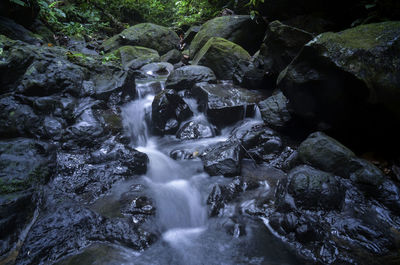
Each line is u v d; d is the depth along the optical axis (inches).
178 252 98.6
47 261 90.1
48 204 114.2
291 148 158.9
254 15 237.6
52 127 145.8
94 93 175.0
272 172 147.4
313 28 199.3
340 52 123.6
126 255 94.9
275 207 118.6
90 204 118.5
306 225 100.5
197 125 189.2
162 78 266.7
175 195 128.8
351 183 121.9
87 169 135.3
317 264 90.5
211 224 114.3
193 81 218.1
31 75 154.6
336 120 139.7
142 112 196.2
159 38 363.6
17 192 111.3
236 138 166.2
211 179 141.3
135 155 144.8
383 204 112.7
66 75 167.6
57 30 330.6
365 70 118.0
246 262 93.7
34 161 126.9
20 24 235.8
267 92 212.2
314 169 123.6
